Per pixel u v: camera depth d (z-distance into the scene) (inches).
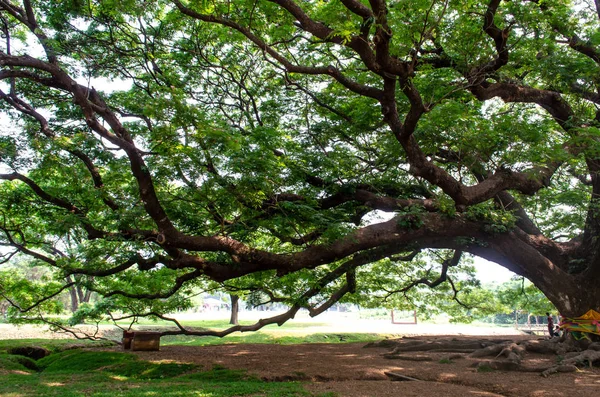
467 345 648.4
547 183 526.6
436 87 527.2
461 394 382.3
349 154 618.8
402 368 502.0
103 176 546.6
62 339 880.9
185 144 430.0
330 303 745.6
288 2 376.2
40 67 385.4
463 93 574.6
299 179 546.0
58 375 479.8
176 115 389.7
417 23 389.1
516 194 719.7
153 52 568.4
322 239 503.5
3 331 1100.5
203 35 589.6
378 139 622.5
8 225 585.0
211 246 439.5
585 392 384.2
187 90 614.9
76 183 500.4
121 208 464.8
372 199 575.5
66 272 549.0
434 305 997.8
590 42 519.8
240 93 624.4
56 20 500.1
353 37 361.1
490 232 573.6
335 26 372.8
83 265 535.2
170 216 502.9
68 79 391.2
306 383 432.8
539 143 488.7
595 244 588.4
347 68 575.2
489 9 430.6
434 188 638.5
